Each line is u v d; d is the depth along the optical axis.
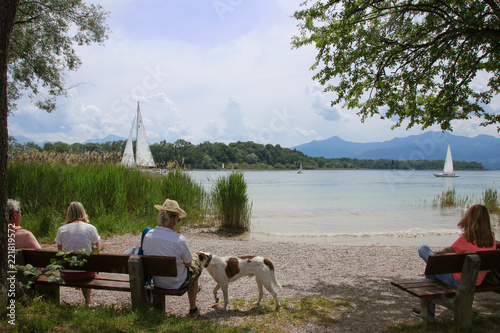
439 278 4.18
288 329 3.84
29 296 3.91
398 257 8.23
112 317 3.63
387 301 4.91
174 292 3.88
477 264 3.59
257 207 20.25
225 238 11.32
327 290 5.55
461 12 6.66
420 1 7.30
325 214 17.31
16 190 11.16
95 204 11.72
